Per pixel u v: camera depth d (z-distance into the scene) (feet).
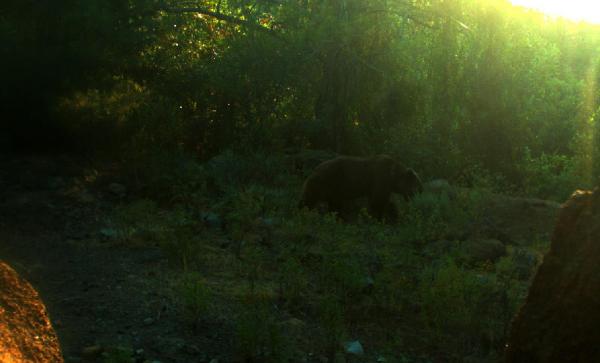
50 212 28.99
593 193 11.26
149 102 42.27
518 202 32.19
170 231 26.89
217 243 26.45
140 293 20.57
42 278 21.44
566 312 10.96
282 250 25.75
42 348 11.44
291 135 46.01
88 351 16.12
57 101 38.01
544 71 49.78
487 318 20.36
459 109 46.03
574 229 11.26
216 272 23.13
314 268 23.93
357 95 46.80
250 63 43.37
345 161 32.48
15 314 11.53
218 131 43.70
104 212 30.17
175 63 45.37
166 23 44.24
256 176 37.22
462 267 22.26
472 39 46.88
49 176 33.53
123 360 15.20
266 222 29.12
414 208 30.71
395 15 47.98
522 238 30.30
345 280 21.13
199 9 46.32
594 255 10.75
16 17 37.65
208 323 18.66
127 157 36.94
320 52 44.83
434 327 19.90
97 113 40.81
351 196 32.55
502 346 18.45
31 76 35.73
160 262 23.82
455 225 30.30
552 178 40.11
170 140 40.47
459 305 20.34
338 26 43.32
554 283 11.32
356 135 46.91
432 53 46.65
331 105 46.32
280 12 45.16
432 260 25.61
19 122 36.40
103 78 40.34
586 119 49.06
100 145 38.63
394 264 23.84
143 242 26.04
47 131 37.06
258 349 17.19
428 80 46.85
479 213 31.32
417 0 48.49
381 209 32.42
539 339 11.29
